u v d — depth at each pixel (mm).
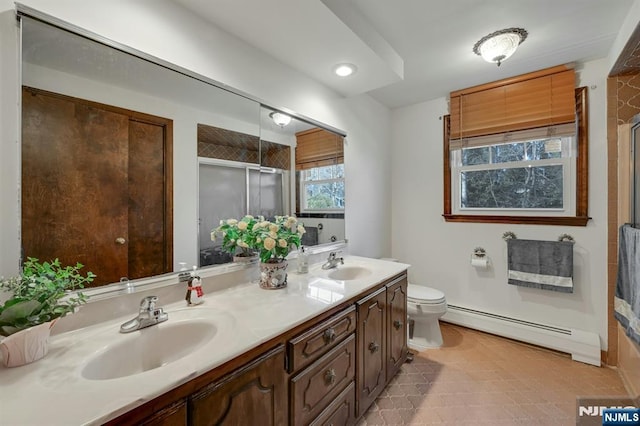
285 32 1537
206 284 1456
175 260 1355
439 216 2979
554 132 2316
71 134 1052
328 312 1308
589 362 2172
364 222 2764
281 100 1855
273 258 1548
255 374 970
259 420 985
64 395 677
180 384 745
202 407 816
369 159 2842
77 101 1063
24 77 948
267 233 1516
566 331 2307
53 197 1011
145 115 1251
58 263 984
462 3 1544
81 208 1075
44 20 976
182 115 1380
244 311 1206
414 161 3123
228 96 1568
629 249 1727
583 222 2248
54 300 871
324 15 1400
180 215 1382
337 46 1665
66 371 779
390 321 1890
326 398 1297
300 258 1909
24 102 949
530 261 2420
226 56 1536
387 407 1734
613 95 2113
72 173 1055
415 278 3145
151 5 1246
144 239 1255
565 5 1564
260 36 1573
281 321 1106
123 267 1185
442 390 1889
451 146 2842
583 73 2225
